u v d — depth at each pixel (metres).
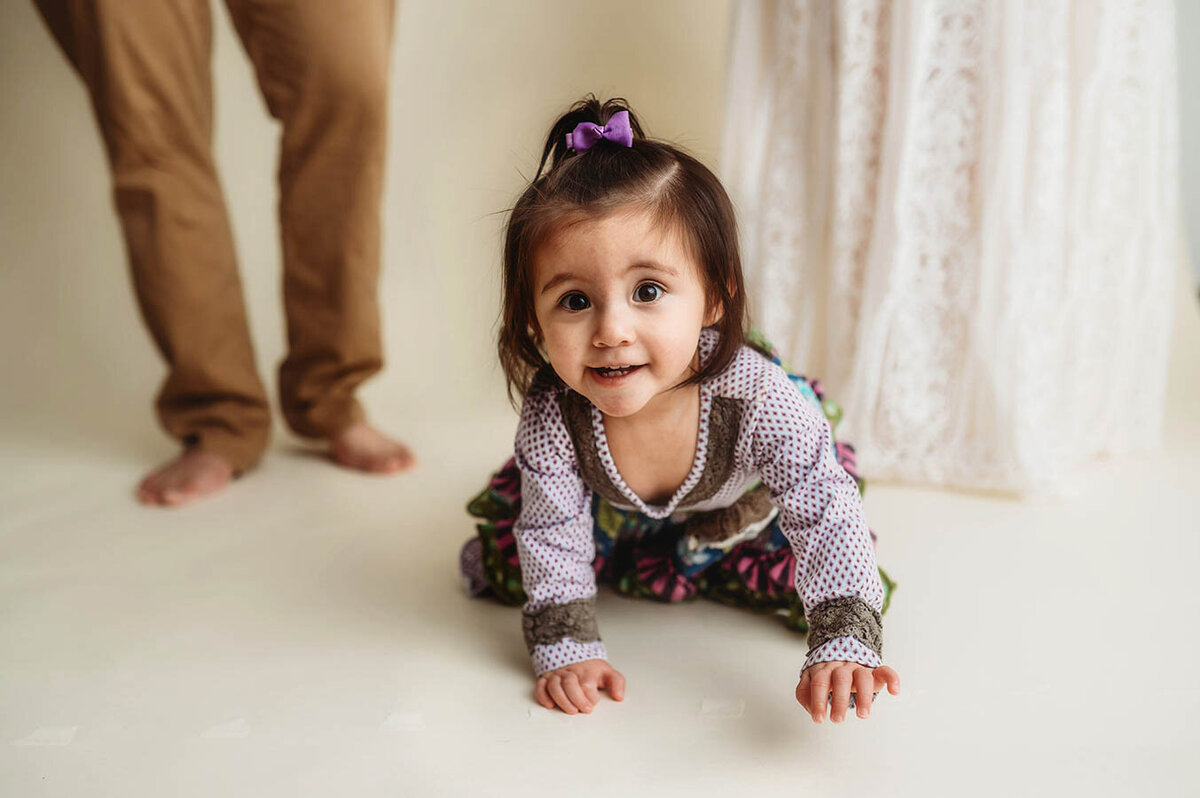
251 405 2.01
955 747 1.08
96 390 2.42
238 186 2.38
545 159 1.20
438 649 1.33
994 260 1.68
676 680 1.23
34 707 1.22
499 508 1.40
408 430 2.19
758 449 1.21
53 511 1.81
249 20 1.83
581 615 1.23
